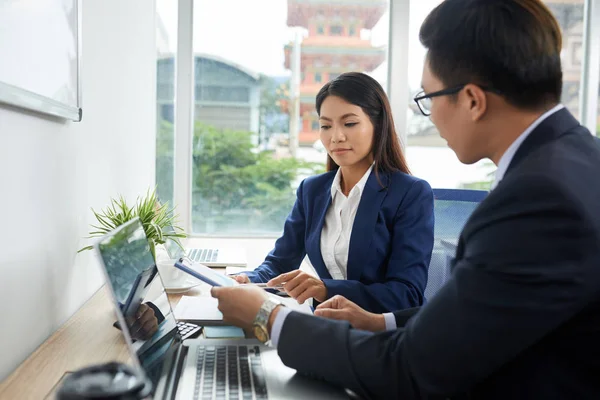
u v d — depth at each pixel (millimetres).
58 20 1064
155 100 2516
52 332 1078
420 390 679
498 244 629
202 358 863
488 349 626
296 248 1668
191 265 1211
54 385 788
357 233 1446
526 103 692
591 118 3002
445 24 720
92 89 1354
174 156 2875
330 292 1270
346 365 732
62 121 1126
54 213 1086
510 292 613
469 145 751
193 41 2873
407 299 1320
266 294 887
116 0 1609
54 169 1082
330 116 1474
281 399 716
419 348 674
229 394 728
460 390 667
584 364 640
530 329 607
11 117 876
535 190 622
